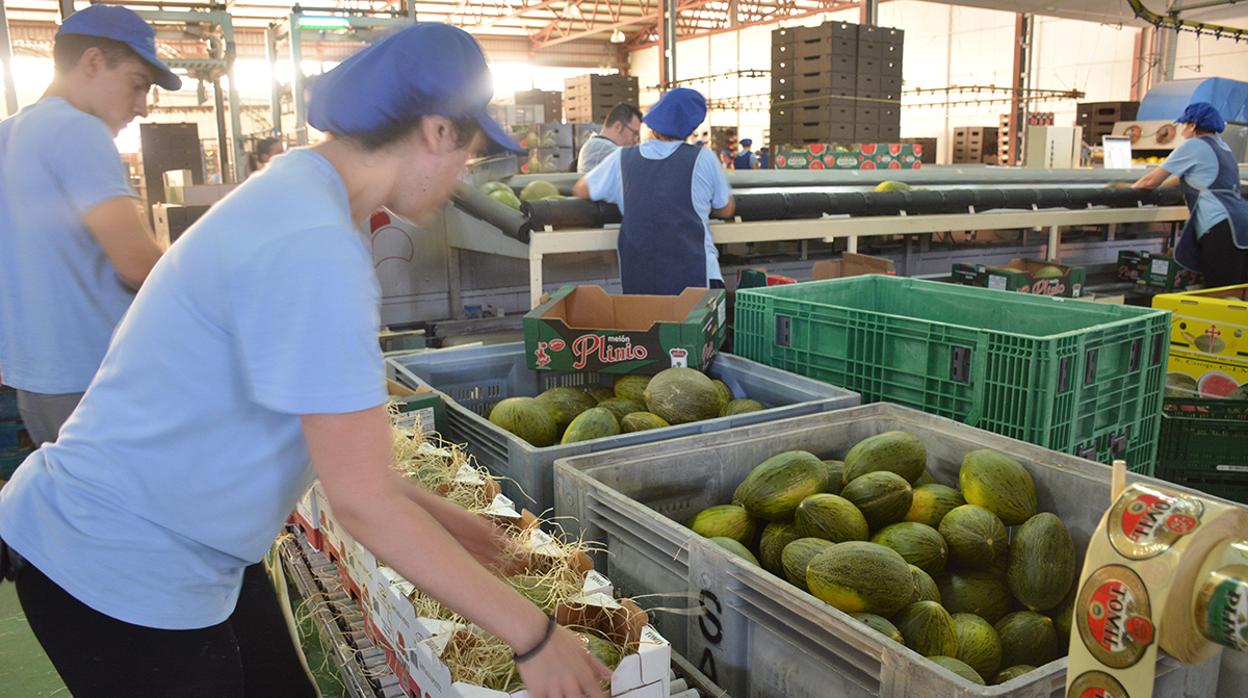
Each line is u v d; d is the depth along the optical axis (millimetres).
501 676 1250
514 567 1463
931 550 1781
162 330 1069
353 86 1057
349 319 993
